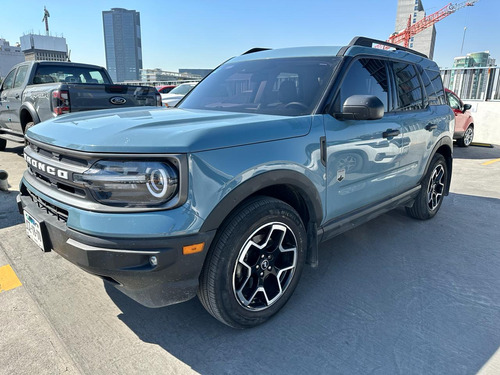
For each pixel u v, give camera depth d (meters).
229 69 3.45
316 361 2.02
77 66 7.42
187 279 1.91
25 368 1.93
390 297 2.67
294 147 2.24
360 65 2.96
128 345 2.12
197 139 1.83
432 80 4.11
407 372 1.95
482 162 8.38
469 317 2.44
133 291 1.92
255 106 2.81
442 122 4.06
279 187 2.39
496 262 3.26
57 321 2.32
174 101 11.36
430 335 2.25
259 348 2.12
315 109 2.53
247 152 2.00
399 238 3.78
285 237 2.37
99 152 1.78
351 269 3.09
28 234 2.35
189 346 2.12
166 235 1.76
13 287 2.70
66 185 1.98
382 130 2.98
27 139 2.46
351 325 2.34
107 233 1.76
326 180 2.50
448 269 3.12
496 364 2.01
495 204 5.04
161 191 1.75
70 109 5.63
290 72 2.93
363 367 1.98
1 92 7.50
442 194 4.43
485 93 12.05
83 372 1.91
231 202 1.94
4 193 4.91
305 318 2.40
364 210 3.04
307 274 3.00
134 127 1.98
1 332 2.21
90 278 2.83
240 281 2.15
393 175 3.29
